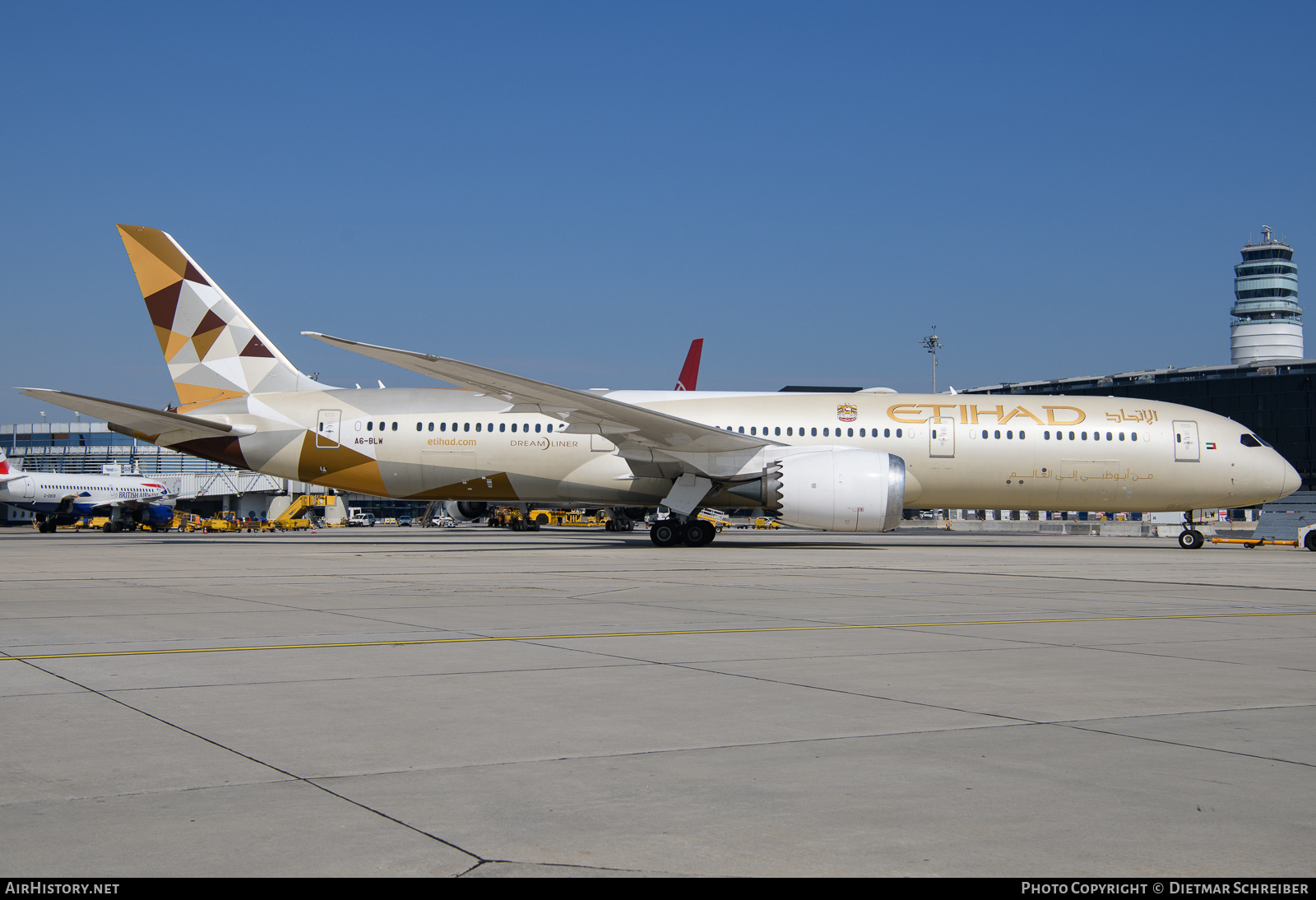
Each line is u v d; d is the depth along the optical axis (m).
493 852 3.38
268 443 26.66
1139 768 4.45
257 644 8.20
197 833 3.54
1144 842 3.50
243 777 4.25
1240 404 83.06
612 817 3.75
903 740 4.97
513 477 26.59
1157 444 26.70
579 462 26.31
